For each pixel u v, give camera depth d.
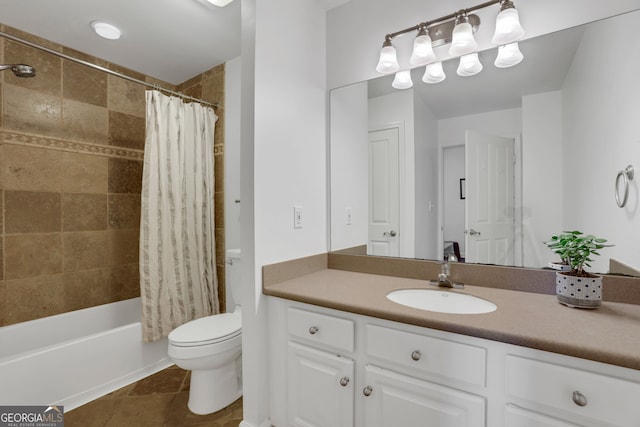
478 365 0.89
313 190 1.72
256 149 1.36
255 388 1.39
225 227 2.42
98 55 2.26
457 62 1.44
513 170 1.34
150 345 2.03
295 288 1.35
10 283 1.90
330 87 1.81
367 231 1.71
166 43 2.11
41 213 2.03
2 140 1.87
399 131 1.62
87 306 2.25
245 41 1.38
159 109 2.05
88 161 2.25
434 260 1.52
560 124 1.23
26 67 1.65
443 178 1.51
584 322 0.91
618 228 1.11
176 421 1.55
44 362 1.57
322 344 1.22
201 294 2.29
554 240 1.15
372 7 1.66
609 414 0.73
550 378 0.80
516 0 1.29
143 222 1.99
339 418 1.17
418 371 1.00
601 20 1.13
